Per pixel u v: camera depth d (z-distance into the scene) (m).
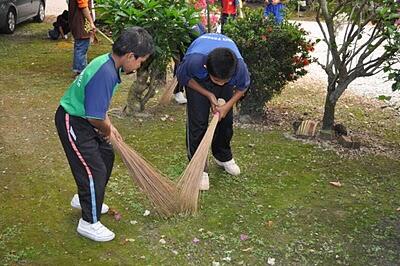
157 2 5.53
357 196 4.47
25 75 7.84
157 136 5.62
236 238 3.80
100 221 3.96
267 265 3.53
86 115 3.38
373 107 6.96
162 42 5.66
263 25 5.83
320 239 3.83
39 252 3.58
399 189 4.62
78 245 3.68
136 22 5.52
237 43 5.59
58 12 14.30
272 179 4.71
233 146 5.39
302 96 7.27
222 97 4.39
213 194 4.40
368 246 3.76
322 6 5.33
